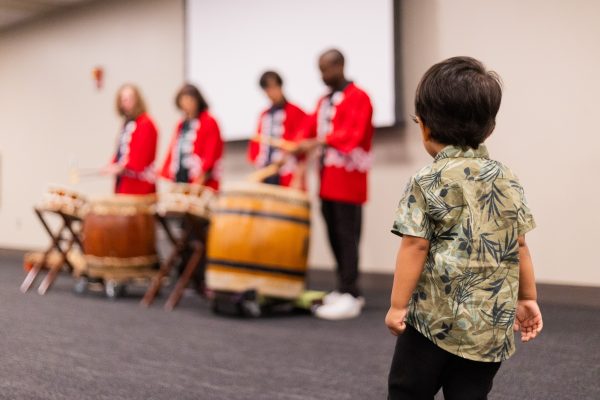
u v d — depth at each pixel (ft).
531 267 4.27
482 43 13.47
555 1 12.66
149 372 7.69
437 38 13.97
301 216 11.23
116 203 13.21
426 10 14.11
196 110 14.03
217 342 9.37
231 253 11.09
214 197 12.57
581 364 8.20
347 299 11.53
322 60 11.74
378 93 14.62
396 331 4.05
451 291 3.97
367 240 15.19
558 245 12.69
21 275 17.81
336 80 11.78
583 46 12.37
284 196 11.16
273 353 8.72
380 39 14.57
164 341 9.40
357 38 14.94
